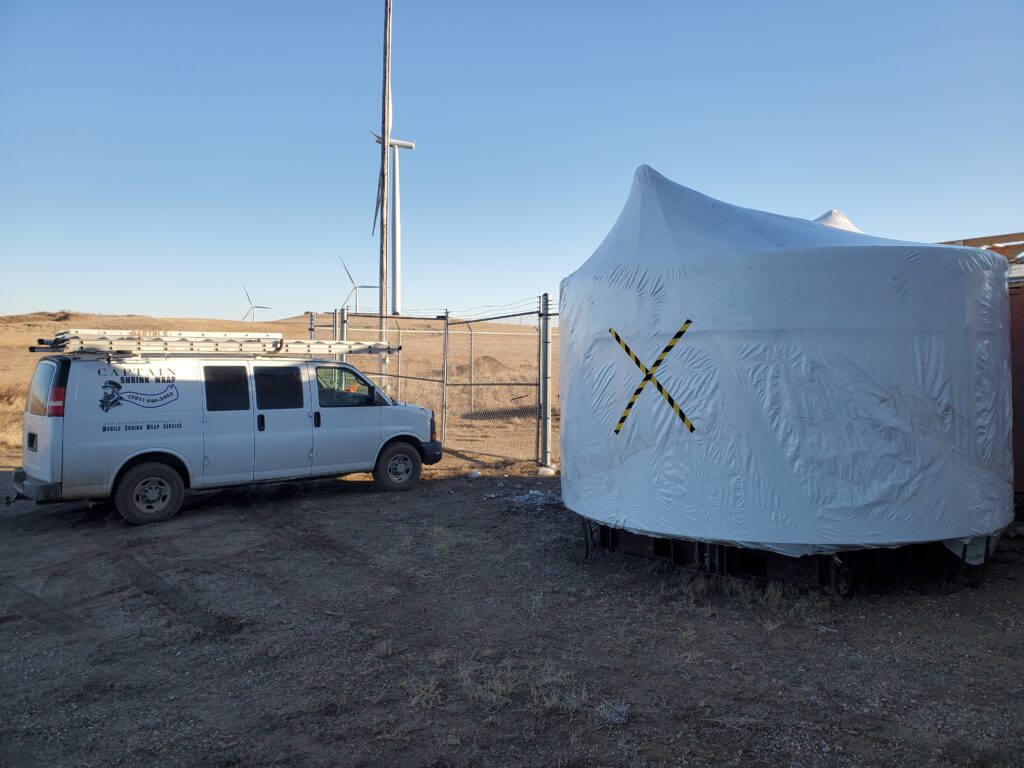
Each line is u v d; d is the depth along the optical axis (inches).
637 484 248.1
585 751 146.0
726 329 231.6
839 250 224.8
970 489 231.0
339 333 705.6
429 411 446.6
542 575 266.7
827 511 221.1
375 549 306.2
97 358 342.0
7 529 354.0
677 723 156.5
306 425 393.7
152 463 353.7
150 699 173.9
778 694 169.2
